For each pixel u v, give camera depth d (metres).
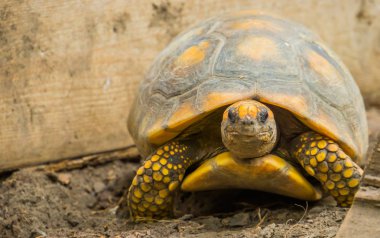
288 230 8.46
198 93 9.68
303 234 8.27
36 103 12.06
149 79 10.88
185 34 11.31
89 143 12.66
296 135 10.02
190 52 10.35
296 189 9.78
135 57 12.94
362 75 15.21
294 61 10.02
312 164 9.66
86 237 9.33
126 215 10.95
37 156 12.20
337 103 10.00
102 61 12.62
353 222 7.18
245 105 9.06
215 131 9.95
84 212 11.32
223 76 9.73
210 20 11.38
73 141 12.50
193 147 10.06
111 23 12.62
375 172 7.25
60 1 12.06
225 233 8.73
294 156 9.96
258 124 8.95
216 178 9.77
